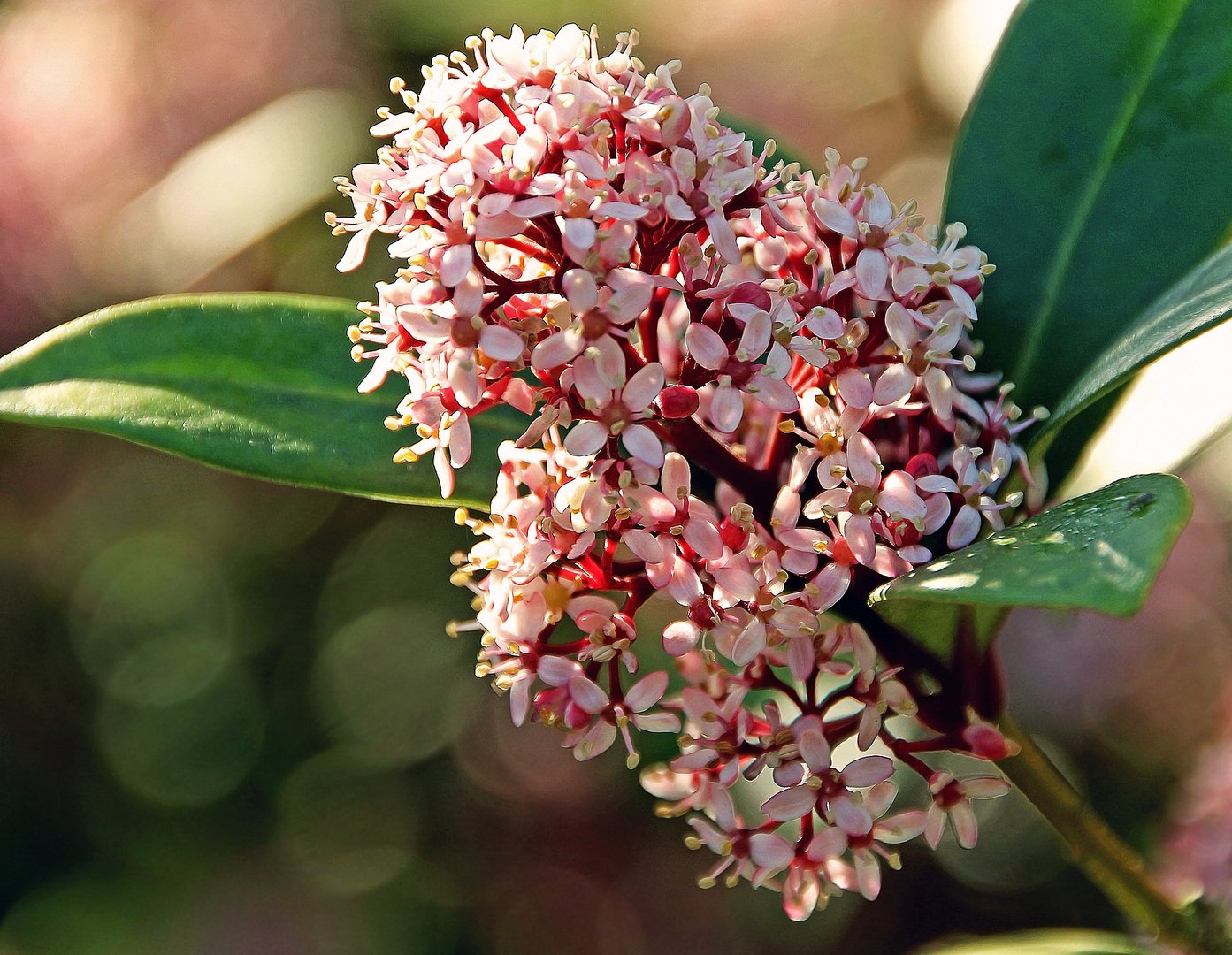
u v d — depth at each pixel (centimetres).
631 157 31
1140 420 36
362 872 70
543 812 69
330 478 34
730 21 71
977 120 35
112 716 71
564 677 32
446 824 70
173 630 71
